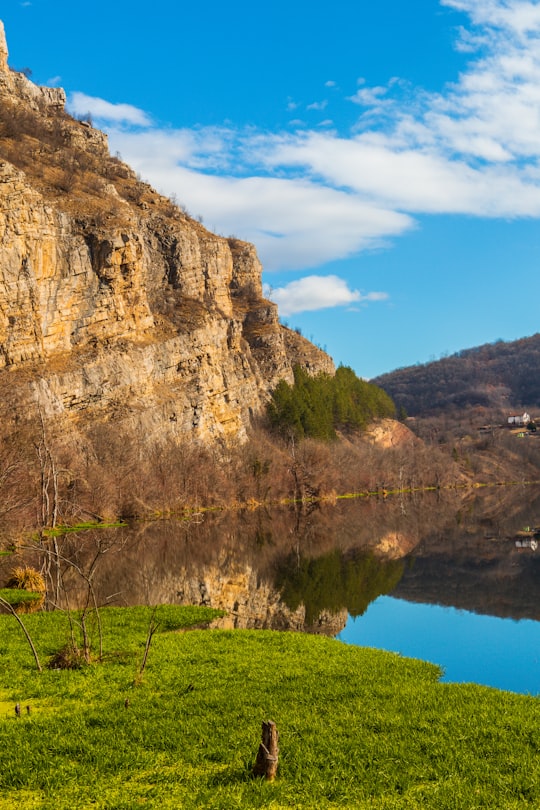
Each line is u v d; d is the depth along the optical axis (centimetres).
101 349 11638
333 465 14875
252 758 1358
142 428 11544
